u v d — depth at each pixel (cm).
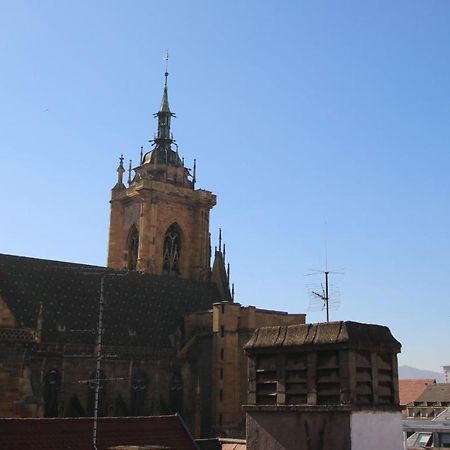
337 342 2270
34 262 11369
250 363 2541
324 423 2252
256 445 2419
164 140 15375
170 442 4031
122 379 10781
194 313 11769
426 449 5088
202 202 14738
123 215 14800
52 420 3756
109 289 11794
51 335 10312
